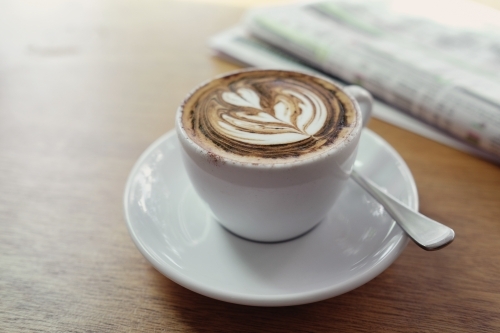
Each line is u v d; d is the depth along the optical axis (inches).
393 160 10.9
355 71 14.3
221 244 9.4
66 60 17.1
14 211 10.8
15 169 12.1
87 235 10.2
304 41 15.5
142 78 15.9
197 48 17.6
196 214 10.2
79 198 11.2
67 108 14.5
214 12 20.6
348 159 8.7
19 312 8.6
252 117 9.4
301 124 9.2
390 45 15.1
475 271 9.2
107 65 16.7
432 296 8.7
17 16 20.8
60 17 20.6
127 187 10.1
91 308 8.7
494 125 11.5
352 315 8.4
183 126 9.1
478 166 11.8
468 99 12.1
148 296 8.9
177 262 8.6
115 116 14.1
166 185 10.7
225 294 7.8
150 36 18.7
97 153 12.6
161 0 22.2
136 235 8.9
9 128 13.6
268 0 21.5
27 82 15.8
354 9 17.8
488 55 14.3
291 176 8.0
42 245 10.0
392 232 9.1
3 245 10.0
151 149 11.4
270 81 10.7
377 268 8.2
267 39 16.7
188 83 15.5
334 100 9.9
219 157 8.2
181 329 8.3
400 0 18.7
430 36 15.6
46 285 9.1
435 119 12.7
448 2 18.3
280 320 8.4
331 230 9.7
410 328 8.2
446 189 11.1
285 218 8.8
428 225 8.8
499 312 8.4
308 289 7.9
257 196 8.3
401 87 13.3
